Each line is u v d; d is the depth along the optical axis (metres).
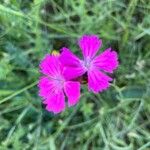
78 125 0.09
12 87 0.09
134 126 0.09
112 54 0.07
